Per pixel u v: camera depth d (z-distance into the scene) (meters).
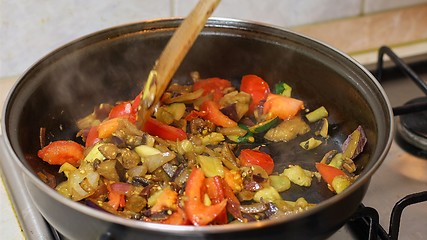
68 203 0.49
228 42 0.70
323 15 0.86
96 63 0.67
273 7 0.83
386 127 0.56
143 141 0.63
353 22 0.88
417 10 0.90
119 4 0.76
